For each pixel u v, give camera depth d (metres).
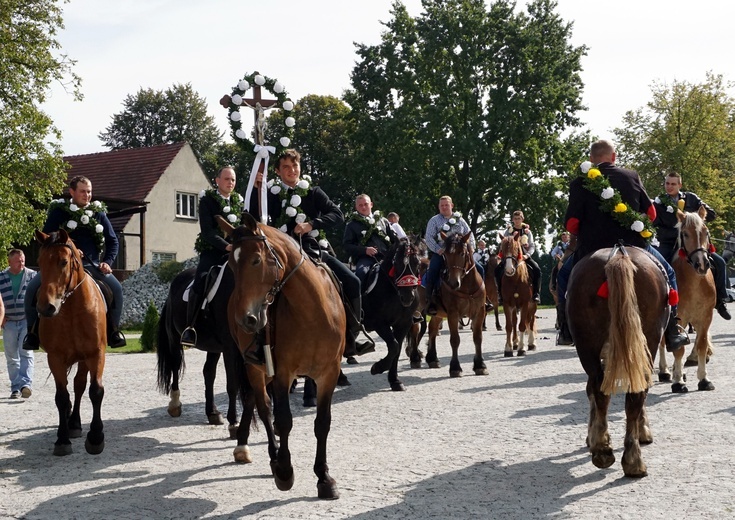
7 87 32.50
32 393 12.54
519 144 45.53
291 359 6.30
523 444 7.93
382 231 12.68
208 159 77.50
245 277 5.72
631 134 52.12
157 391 12.66
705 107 50.19
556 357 15.85
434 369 14.55
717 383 11.44
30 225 31.81
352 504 6.05
